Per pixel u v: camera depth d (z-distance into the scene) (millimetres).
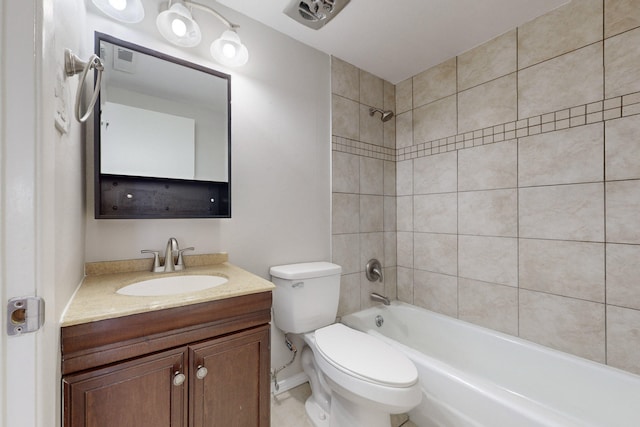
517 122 1516
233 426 912
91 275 1068
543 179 1423
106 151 1082
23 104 400
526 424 936
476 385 1095
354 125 1924
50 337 502
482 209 1667
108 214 1083
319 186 1759
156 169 1193
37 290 417
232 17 1417
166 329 787
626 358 1185
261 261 1511
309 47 1718
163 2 1235
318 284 1482
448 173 1840
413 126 2061
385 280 2092
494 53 1616
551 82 1394
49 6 484
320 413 1373
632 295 1173
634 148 1165
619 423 1136
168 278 1122
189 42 1221
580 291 1308
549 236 1404
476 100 1698
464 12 1422
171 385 793
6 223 392
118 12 1045
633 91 1166
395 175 2170
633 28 1164
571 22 1327
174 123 1238
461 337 1687
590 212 1278
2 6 388
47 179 462
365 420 1126
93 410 679
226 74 1375
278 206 1579
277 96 1578
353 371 1060
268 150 1543
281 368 1547
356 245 1927
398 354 1190
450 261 1828
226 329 899
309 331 1483
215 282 1156
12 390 401
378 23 1513
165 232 1229
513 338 1501
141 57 1168
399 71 2010
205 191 1314
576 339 1317
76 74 774
